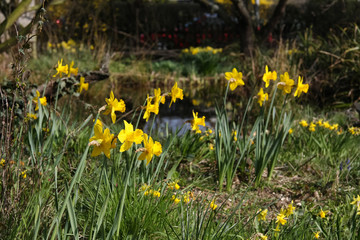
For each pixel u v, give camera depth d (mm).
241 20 10758
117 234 2441
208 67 12742
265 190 4219
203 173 4469
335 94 8461
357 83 8586
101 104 7984
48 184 3271
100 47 12547
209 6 12156
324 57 9242
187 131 4859
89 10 16125
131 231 2742
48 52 12227
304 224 3039
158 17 19359
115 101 2385
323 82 8781
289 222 3188
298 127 5910
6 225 2648
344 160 4836
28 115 3771
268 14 17641
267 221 3291
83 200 3109
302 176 4539
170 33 19172
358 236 2871
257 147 4191
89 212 2977
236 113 7512
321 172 4586
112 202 2939
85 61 11625
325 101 8578
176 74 12586
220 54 14281
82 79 3564
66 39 15000
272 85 6848
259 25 16344
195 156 4719
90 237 2305
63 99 7609
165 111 8797
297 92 3732
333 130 5504
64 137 4559
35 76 8562
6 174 2844
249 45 10523
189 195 3533
